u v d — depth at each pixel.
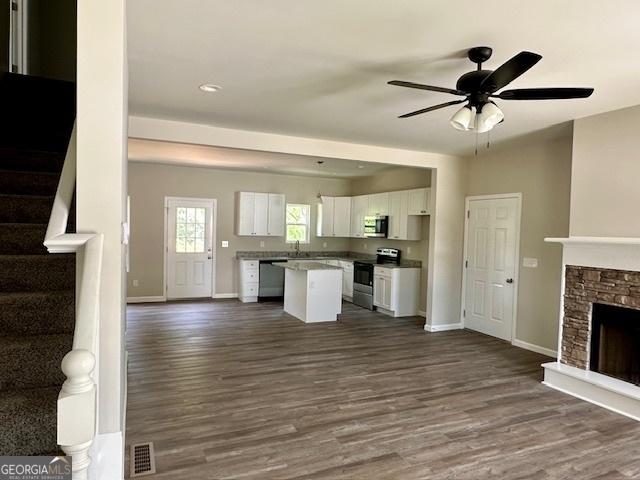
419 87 2.61
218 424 3.17
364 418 3.33
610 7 2.16
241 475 2.53
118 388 1.73
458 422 3.30
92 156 1.67
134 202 7.90
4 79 3.32
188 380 4.05
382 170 8.02
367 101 3.79
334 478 2.52
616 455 2.87
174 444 2.86
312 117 4.34
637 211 3.68
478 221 6.21
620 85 3.25
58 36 4.52
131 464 2.61
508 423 3.31
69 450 1.09
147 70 3.16
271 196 8.77
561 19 2.29
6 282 2.28
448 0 2.13
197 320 6.61
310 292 6.61
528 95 2.58
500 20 2.32
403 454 2.81
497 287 5.88
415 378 4.26
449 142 5.36
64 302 2.14
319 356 4.91
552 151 5.14
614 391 3.58
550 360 4.93
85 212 1.67
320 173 8.62
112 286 1.70
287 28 2.48
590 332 4.03
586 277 4.05
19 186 2.88
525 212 5.48
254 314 7.14
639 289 3.61
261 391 3.83
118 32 1.69
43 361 1.92
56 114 3.43
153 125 4.57
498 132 4.77
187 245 8.34
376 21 2.37
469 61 2.89
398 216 7.57
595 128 4.01
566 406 3.66
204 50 2.80
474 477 2.57
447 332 6.20
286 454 2.77
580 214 4.12
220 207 8.55
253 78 3.30
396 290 7.13
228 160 7.17
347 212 9.20
